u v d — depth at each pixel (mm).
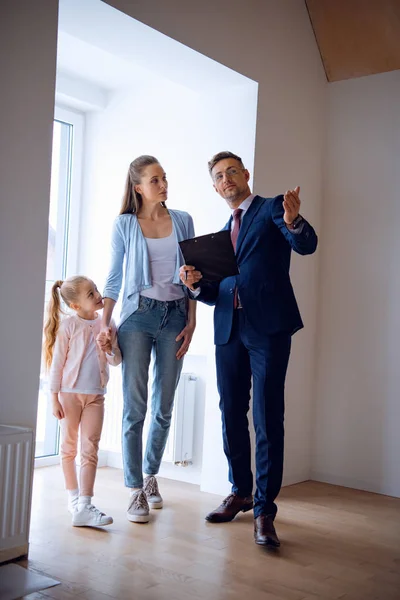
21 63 2566
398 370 3938
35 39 2615
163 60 3484
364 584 2430
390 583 2455
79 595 2186
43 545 2676
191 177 3984
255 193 3715
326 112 4312
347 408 4113
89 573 2391
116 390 4094
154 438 3297
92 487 3023
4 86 2510
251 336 2908
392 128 4047
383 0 3871
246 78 3680
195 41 3334
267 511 2830
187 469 3980
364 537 3035
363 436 4039
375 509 3564
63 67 4121
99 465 4270
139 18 3041
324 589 2357
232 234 3088
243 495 3178
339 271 4195
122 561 2531
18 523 2500
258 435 2889
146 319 3162
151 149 4191
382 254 4039
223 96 3865
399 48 3967
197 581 2365
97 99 4391
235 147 3795
